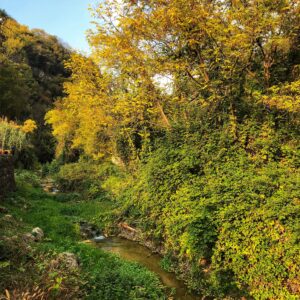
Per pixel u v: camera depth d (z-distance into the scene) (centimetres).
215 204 754
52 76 7144
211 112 1006
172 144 1053
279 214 631
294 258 581
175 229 813
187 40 994
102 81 1434
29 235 801
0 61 4266
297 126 858
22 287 473
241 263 649
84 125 2098
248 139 900
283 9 833
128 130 1411
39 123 4941
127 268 764
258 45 938
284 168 770
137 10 1011
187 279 759
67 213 1354
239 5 874
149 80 1106
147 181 1041
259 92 916
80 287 560
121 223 1194
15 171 2312
